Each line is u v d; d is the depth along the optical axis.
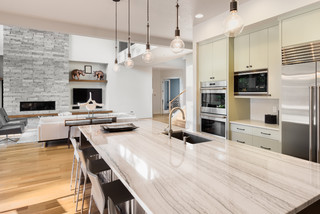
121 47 9.39
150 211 0.89
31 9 3.55
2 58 8.20
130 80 10.09
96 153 2.88
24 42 8.00
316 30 2.40
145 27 4.46
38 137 5.11
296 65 2.61
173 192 1.05
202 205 0.93
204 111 4.29
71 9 3.54
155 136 2.37
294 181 1.18
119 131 2.65
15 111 7.93
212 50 4.05
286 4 2.64
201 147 1.89
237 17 1.61
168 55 6.92
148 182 1.16
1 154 4.57
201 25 4.18
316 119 2.38
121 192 1.66
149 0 3.19
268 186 1.12
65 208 2.43
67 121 5.37
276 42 3.04
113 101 9.74
